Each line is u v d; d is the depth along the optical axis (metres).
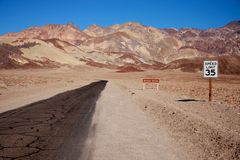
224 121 12.09
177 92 32.75
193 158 7.40
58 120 12.43
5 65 176.75
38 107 16.70
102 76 125.81
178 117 12.91
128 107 17.69
